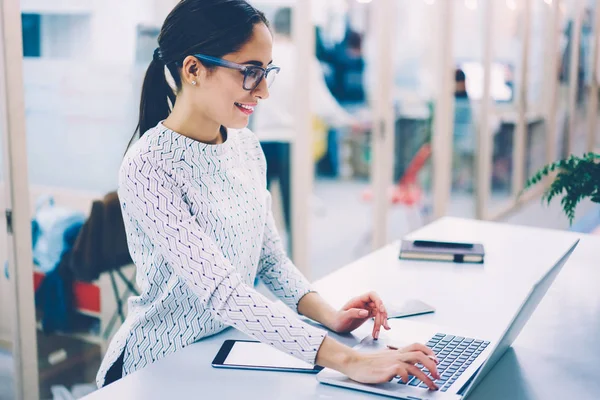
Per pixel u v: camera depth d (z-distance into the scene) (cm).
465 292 187
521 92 648
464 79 540
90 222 279
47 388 270
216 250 137
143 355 152
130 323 154
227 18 134
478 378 130
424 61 511
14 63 240
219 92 137
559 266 160
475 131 570
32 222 260
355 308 157
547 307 182
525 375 141
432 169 527
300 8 360
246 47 135
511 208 647
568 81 788
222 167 150
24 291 254
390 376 126
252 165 164
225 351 147
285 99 368
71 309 276
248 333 133
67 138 267
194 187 145
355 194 741
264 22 139
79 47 268
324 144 800
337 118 714
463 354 143
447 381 131
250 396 128
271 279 170
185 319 151
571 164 198
